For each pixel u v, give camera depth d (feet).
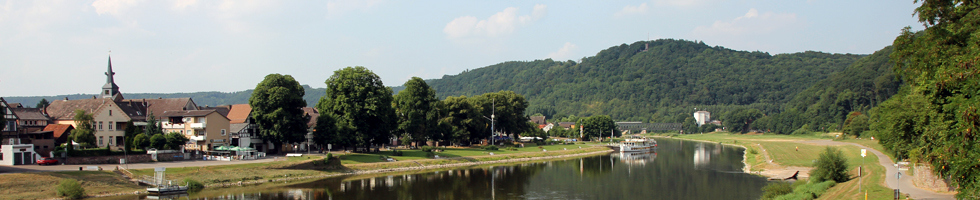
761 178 326.24
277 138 349.61
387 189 277.23
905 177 232.32
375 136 386.52
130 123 323.78
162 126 369.09
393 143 538.47
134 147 310.65
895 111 229.45
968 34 151.33
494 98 572.51
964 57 123.24
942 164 126.72
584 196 266.57
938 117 142.10
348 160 356.18
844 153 433.07
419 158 398.83
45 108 397.80
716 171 370.94
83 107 388.78
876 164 302.25
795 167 356.38
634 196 267.18
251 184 277.85
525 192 276.62
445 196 261.24
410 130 442.09
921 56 166.61
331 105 378.12
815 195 211.41
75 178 232.32
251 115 391.04
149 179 249.55
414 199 251.80
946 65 141.49
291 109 356.79
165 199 228.84
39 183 220.23
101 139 341.41
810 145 600.80
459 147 509.76
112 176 247.50
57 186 218.79
